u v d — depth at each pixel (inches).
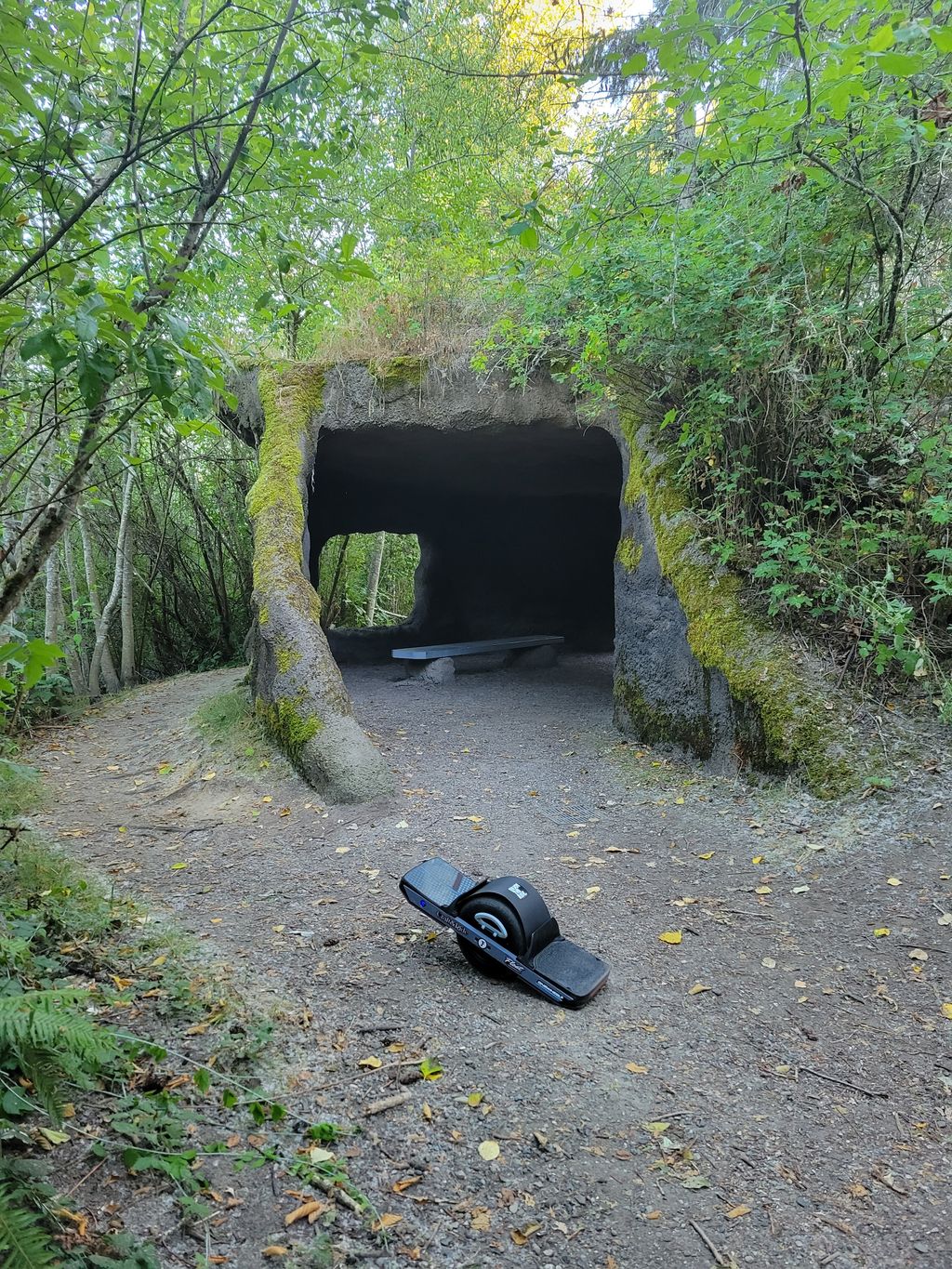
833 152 190.7
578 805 225.9
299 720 255.6
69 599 571.8
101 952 136.3
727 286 213.8
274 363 351.3
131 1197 81.3
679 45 126.2
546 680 414.0
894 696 212.7
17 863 173.8
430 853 195.0
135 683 532.4
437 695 378.0
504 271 278.4
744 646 228.7
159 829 224.4
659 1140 97.1
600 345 246.5
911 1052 115.5
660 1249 81.3
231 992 125.7
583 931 154.3
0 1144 84.5
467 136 358.6
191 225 116.4
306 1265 76.2
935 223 224.5
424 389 335.3
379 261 362.0
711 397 230.4
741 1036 120.1
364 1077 106.8
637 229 226.5
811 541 228.7
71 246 108.9
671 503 266.2
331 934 151.9
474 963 137.5
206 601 629.6
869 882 166.9
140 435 368.5
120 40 110.0
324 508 514.0
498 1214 84.9
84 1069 92.4
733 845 191.6
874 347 219.6
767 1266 79.6
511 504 561.9
